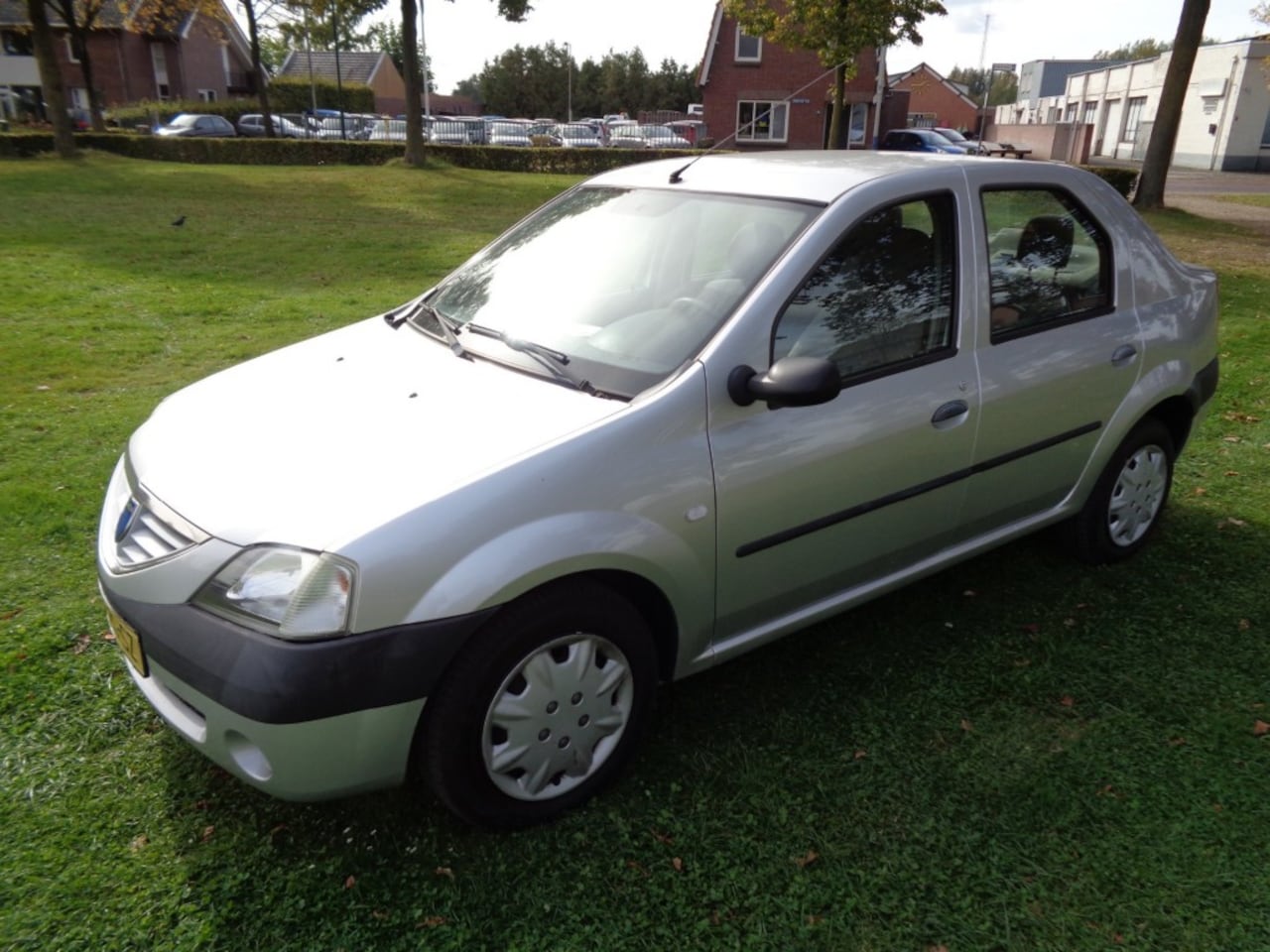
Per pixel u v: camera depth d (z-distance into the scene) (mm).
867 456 3035
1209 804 2758
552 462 2459
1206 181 33500
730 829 2648
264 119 35250
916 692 3266
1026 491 3641
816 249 2941
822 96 36188
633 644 2691
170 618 2355
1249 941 2318
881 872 2510
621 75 83688
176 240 13008
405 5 23141
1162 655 3490
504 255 3668
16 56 47750
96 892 2402
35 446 5422
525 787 2590
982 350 3330
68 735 2980
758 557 2889
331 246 13094
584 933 2316
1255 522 4605
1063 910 2402
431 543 2293
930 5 16922
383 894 2416
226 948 2262
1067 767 2906
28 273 10352
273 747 2238
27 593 3828
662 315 2955
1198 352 4125
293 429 2691
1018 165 3561
